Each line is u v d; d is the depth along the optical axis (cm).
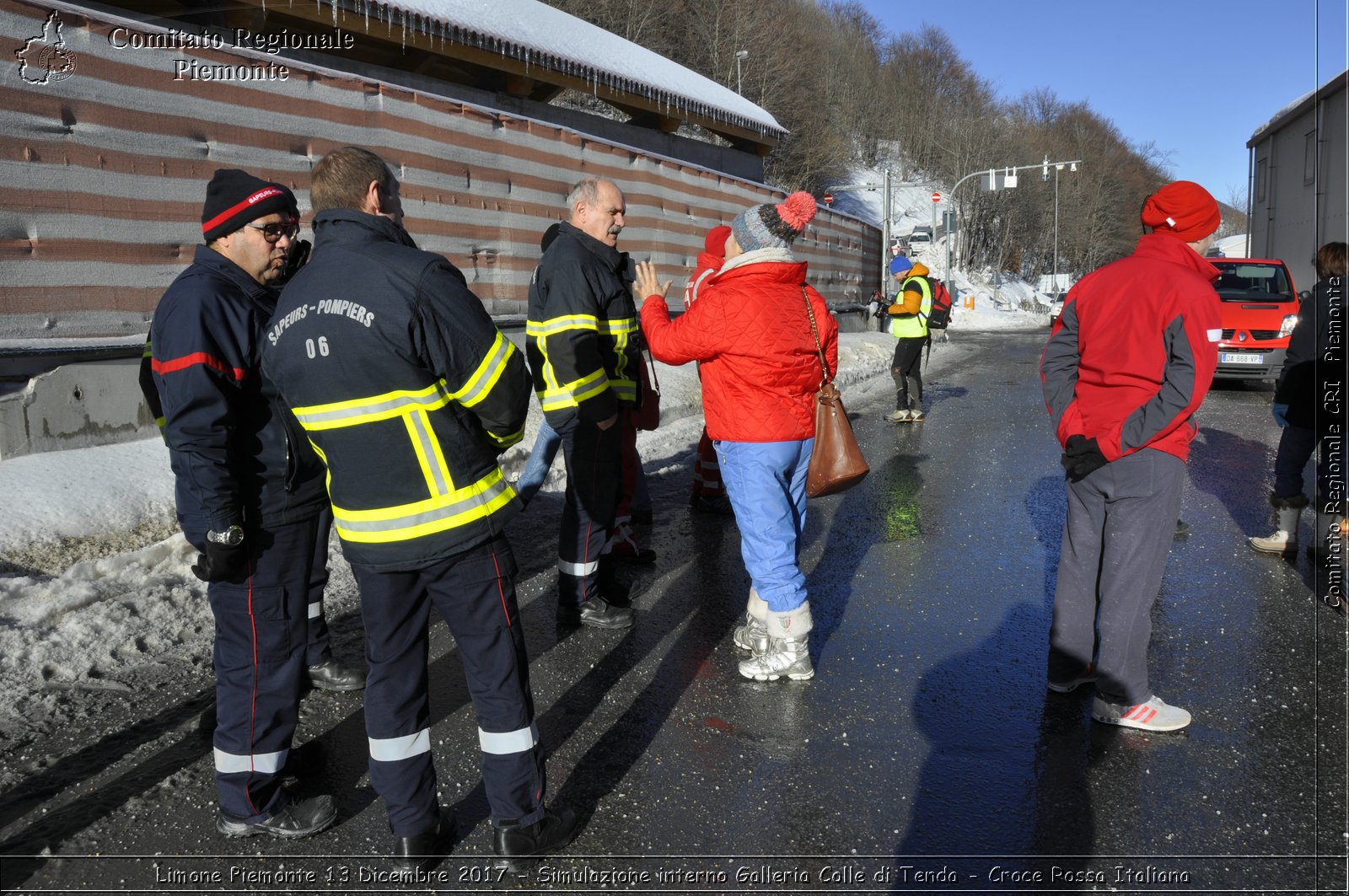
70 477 526
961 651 403
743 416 356
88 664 368
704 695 361
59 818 275
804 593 371
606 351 413
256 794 265
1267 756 312
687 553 549
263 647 260
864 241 2567
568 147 1129
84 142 619
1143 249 321
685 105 1591
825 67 6044
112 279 637
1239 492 695
